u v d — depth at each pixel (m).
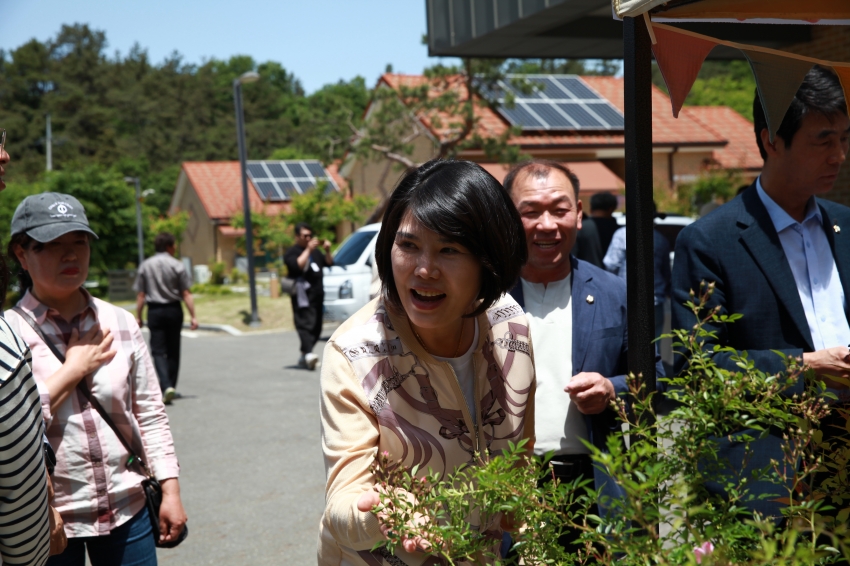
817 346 2.33
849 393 2.07
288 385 9.79
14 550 1.60
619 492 2.40
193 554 4.52
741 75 63.47
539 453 2.55
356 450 1.67
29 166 69.50
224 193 42.06
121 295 31.33
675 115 1.84
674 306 2.42
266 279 37.28
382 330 1.75
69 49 90.75
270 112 90.88
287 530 4.86
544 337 2.63
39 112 77.56
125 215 36.28
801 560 1.09
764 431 1.43
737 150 30.03
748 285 2.33
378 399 1.71
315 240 11.05
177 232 38.47
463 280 1.63
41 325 2.50
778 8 1.81
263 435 7.24
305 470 6.11
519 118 25.47
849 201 8.34
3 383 1.51
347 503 1.59
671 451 1.42
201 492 5.64
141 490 2.54
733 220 2.38
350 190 34.19
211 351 13.48
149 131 79.94
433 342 1.77
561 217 2.65
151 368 2.70
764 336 2.32
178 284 8.84
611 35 8.11
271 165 41.56
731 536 1.26
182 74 89.50
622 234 6.84
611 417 2.55
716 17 1.78
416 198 1.62
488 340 1.85
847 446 1.58
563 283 2.71
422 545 1.45
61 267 2.48
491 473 1.39
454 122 24.19
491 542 1.53
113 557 2.49
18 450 1.53
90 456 2.44
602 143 25.06
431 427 1.73
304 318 10.95
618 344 2.64
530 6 6.78
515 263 1.69
